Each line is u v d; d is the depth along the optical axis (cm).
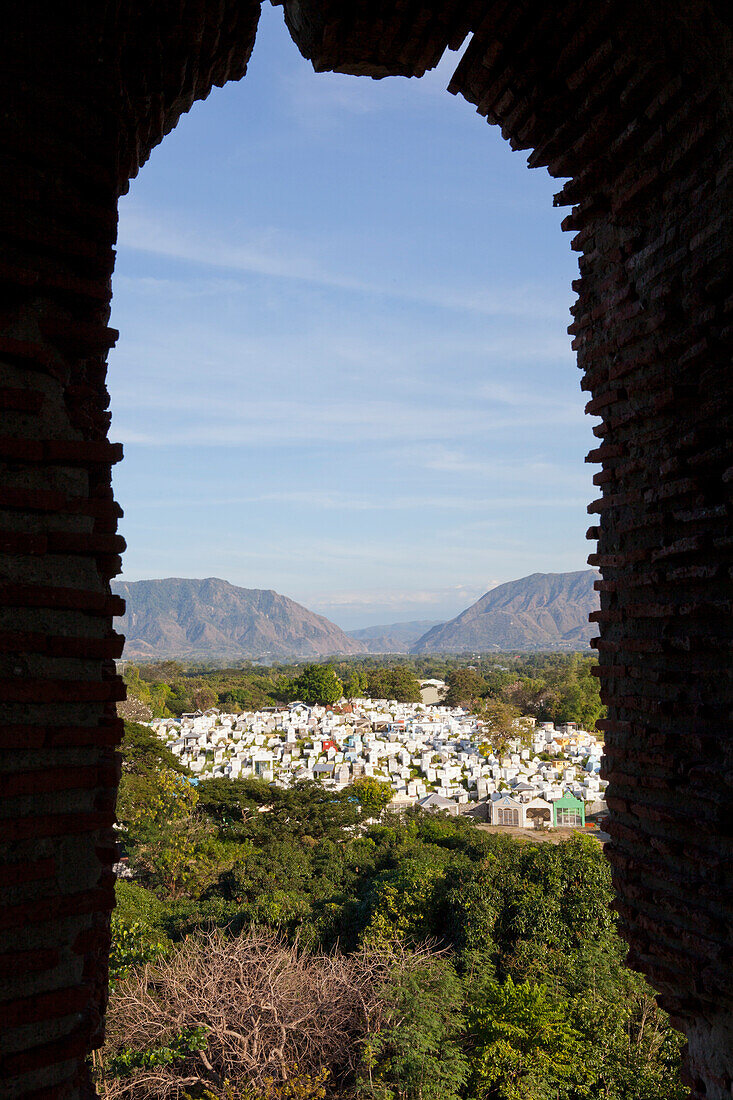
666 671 439
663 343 438
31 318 309
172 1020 1305
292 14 513
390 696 10875
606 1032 1320
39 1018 269
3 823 272
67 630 300
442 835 3244
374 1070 1266
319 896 2414
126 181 474
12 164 306
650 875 448
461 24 476
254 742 6775
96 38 330
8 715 281
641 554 463
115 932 1680
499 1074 1232
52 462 302
